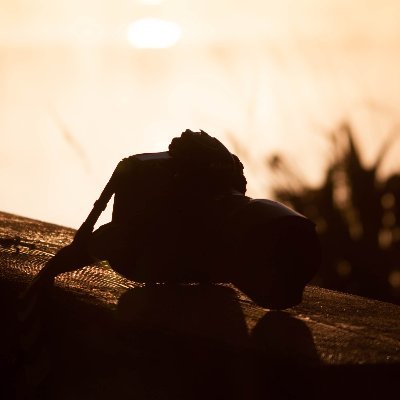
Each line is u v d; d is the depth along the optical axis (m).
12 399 3.73
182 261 3.48
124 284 3.67
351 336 2.95
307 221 3.11
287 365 2.64
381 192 8.53
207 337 2.86
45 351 3.45
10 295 3.71
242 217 3.20
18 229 5.07
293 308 3.35
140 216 3.45
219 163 3.40
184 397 2.91
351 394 2.63
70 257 3.46
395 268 8.38
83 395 3.34
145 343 3.04
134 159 3.46
